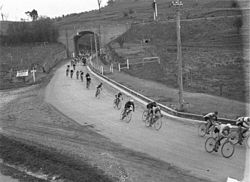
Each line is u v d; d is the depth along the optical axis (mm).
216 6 77250
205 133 17844
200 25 57969
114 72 47000
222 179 12523
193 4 93625
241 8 58656
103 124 21828
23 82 47219
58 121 23188
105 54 68000
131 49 62562
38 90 38844
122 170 13555
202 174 13062
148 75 40719
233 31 48656
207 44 47312
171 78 36656
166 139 17953
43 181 13039
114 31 85562
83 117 24031
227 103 24156
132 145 17188
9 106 30219
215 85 29516
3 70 57781
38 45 88188
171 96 28641
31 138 19016
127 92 32812
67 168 14094
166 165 14148
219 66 35531
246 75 30766
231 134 15609
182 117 22391
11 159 15922
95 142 17844
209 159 14672
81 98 31656
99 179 12586
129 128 20562
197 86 30203
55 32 92625
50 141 18203
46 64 64938
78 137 18922
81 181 12578
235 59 36625
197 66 37438
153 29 72188
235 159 14406
